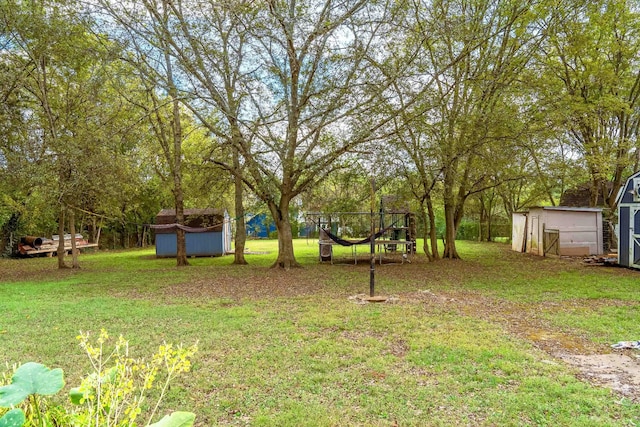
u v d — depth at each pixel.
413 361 4.30
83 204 13.98
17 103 12.43
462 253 17.39
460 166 13.09
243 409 3.28
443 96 11.05
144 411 3.22
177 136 14.73
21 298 8.22
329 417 3.12
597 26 13.16
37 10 11.42
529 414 3.15
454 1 11.94
